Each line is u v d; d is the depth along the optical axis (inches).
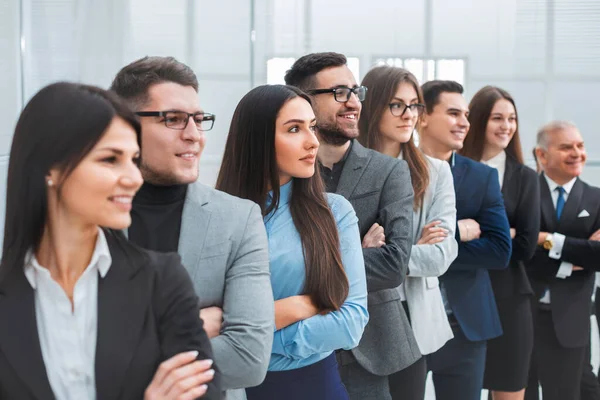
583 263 159.6
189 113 72.1
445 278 136.6
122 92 72.4
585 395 167.5
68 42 163.9
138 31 192.5
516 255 152.1
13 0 141.2
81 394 52.9
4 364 51.6
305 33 206.8
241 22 200.1
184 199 72.9
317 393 85.5
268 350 69.8
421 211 123.7
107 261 53.8
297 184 88.4
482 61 213.9
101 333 52.7
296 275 85.5
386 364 107.6
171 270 55.7
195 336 55.3
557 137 167.5
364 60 211.2
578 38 214.1
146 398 53.0
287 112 86.3
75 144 50.4
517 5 213.5
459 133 143.7
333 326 83.4
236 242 71.2
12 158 51.8
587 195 166.9
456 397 136.7
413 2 211.8
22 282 52.8
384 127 124.2
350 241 89.4
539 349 164.6
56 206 52.3
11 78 139.7
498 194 138.9
